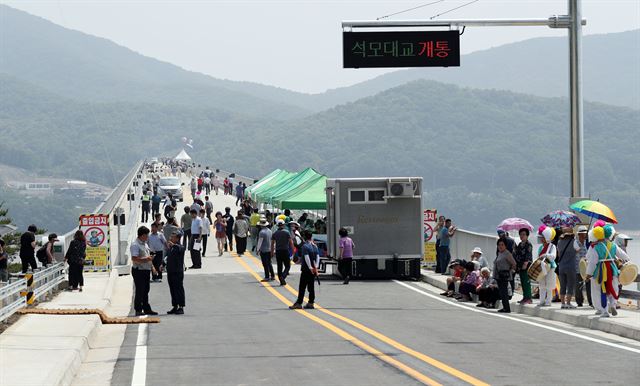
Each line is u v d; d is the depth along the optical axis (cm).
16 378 2470
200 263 7169
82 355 3033
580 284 4262
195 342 3362
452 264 5297
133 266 4403
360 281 6256
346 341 3338
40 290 4459
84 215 6450
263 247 6325
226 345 3266
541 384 2438
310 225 7606
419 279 6325
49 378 2464
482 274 4722
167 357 2995
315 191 7581
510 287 4591
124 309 4731
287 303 4953
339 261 6066
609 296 3812
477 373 2614
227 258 7988
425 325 3866
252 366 2780
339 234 6088
